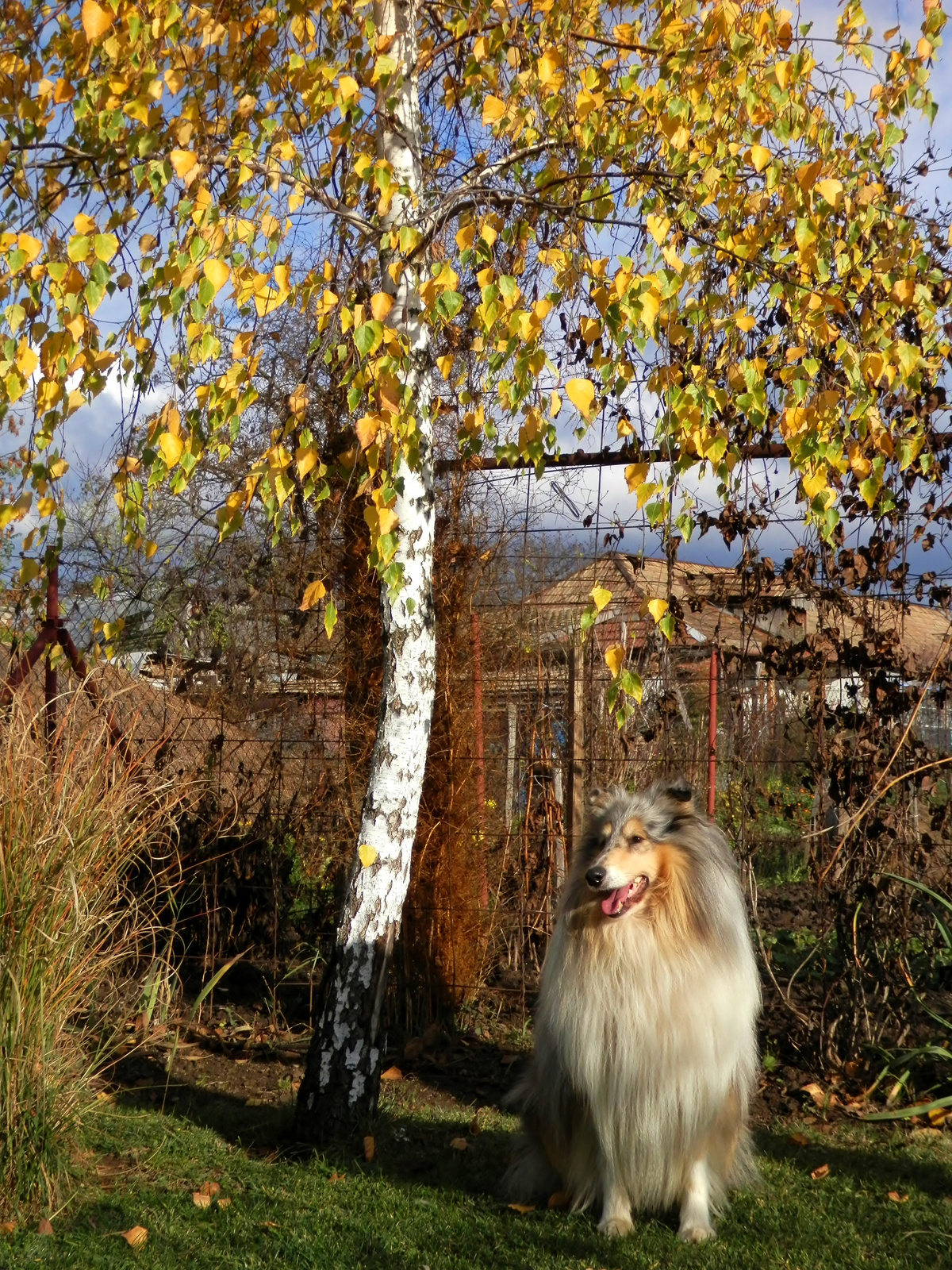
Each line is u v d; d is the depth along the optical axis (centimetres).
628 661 379
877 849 351
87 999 297
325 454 376
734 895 277
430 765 388
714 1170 278
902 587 349
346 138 287
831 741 354
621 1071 267
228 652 428
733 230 298
